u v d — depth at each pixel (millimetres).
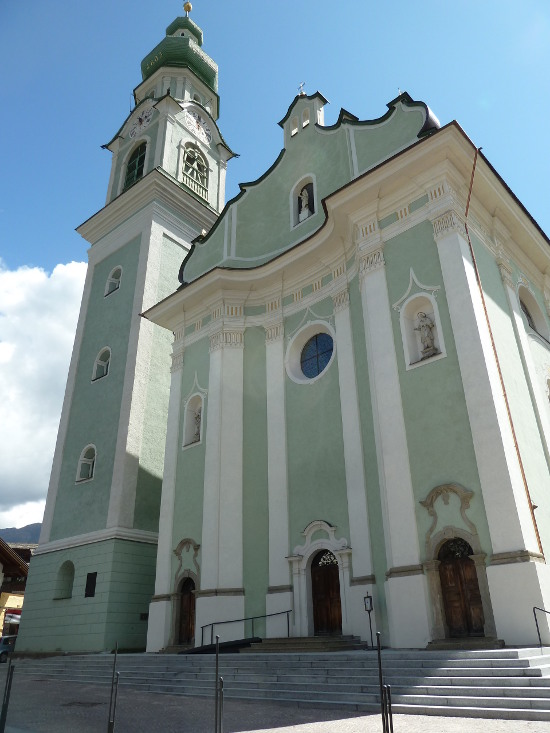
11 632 32969
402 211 15789
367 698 8578
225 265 20797
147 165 29188
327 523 15070
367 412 15242
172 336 25016
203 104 33688
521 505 11477
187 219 28266
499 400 12602
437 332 13891
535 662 8445
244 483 17359
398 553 12547
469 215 15922
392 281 15242
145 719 8367
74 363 26156
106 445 22406
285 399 17734
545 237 18938
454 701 7852
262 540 16391
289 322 18938
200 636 15594
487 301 15102
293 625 14711
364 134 18344
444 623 11516
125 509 20609
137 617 19609
